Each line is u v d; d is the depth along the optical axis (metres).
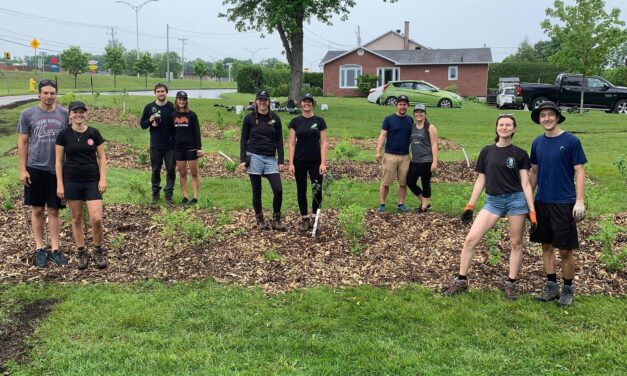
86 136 5.51
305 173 6.77
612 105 24.09
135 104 21.17
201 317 4.57
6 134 14.73
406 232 6.77
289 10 21.78
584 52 21.44
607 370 3.77
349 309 4.73
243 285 5.25
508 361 3.89
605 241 5.92
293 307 4.76
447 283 5.31
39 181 5.64
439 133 16.59
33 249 6.11
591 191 8.09
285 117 19.34
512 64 46.31
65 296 4.99
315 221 6.57
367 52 41.94
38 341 4.14
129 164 11.42
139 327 4.39
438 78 42.00
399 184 7.86
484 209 5.04
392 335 4.29
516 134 16.08
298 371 3.73
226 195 8.89
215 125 16.78
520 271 5.63
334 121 18.86
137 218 7.25
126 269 5.64
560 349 4.04
